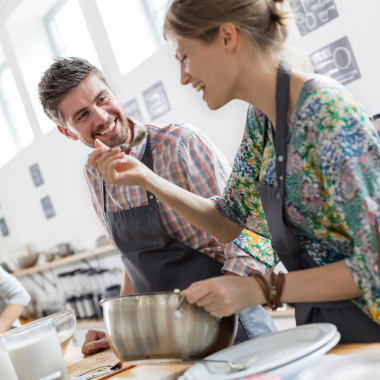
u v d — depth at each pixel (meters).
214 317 0.86
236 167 1.14
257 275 0.87
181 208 1.12
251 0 0.88
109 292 3.74
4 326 2.35
